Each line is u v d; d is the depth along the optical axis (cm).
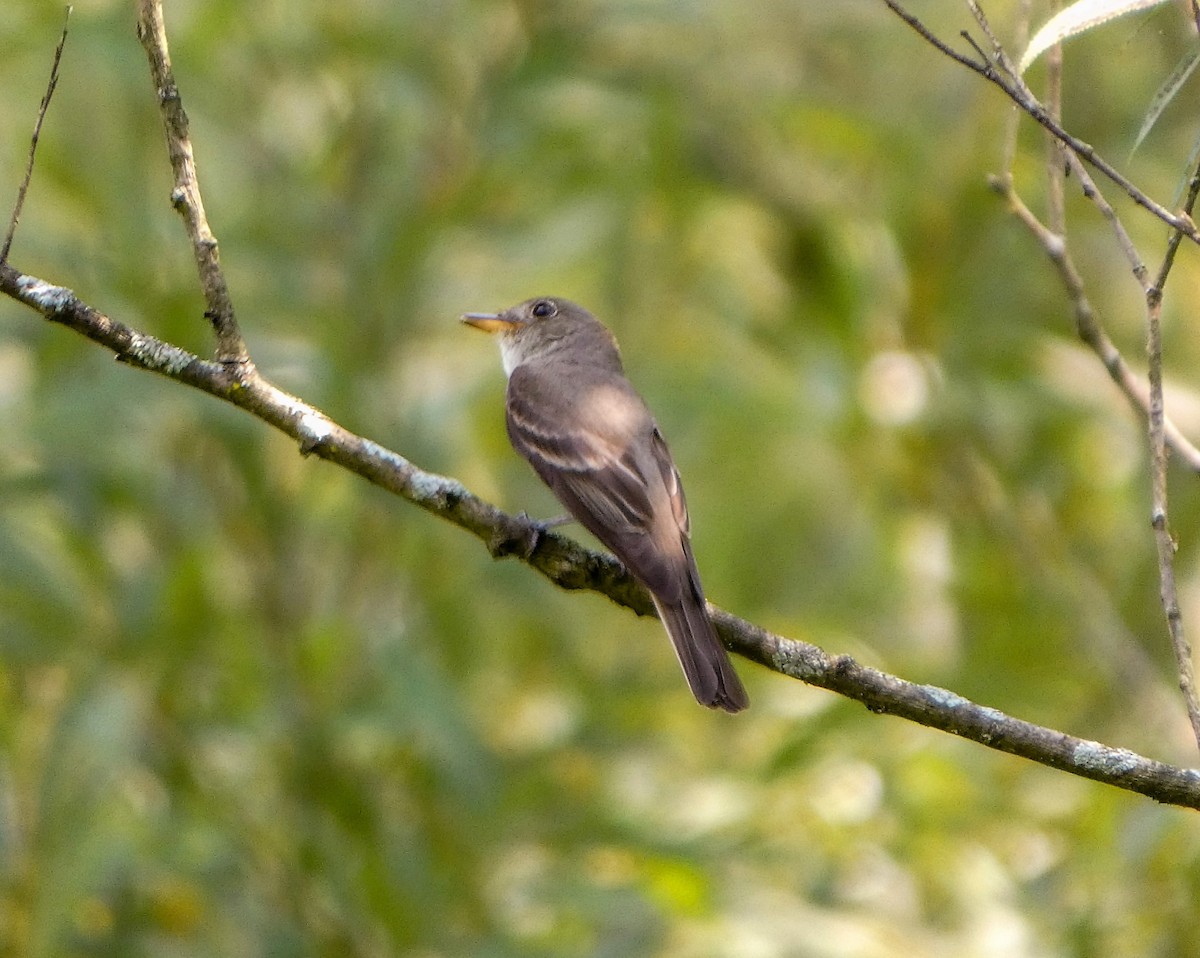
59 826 929
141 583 1023
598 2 1219
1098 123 1214
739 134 1260
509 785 1031
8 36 1125
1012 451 1209
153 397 1051
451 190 1175
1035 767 1048
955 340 1202
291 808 1011
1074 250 1233
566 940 982
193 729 1010
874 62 1313
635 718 1091
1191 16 641
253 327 1112
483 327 1117
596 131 1218
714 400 1165
